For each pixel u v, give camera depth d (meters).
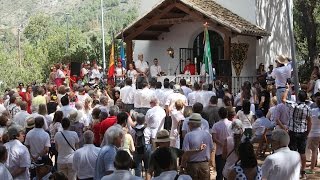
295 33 35.41
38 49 66.50
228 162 8.95
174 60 26.25
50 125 12.07
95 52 51.41
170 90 14.94
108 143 8.51
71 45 67.69
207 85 14.72
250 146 6.71
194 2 23.47
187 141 9.34
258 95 16.50
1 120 10.90
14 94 15.13
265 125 13.42
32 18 110.50
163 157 6.49
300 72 32.59
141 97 14.84
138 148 11.20
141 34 25.92
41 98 14.84
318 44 35.41
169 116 13.66
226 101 12.52
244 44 24.64
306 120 11.91
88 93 15.38
